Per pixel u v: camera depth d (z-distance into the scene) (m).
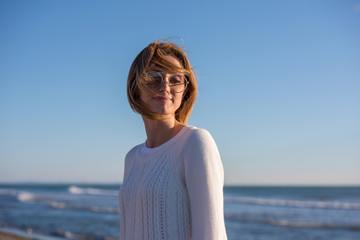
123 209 1.75
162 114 1.65
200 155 1.44
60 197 47.22
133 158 1.85
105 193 63.81
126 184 1.75
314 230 18.11
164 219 1.49
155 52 1.67
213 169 1.42
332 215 25.27
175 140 1.60
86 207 30.38
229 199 42.81
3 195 50.69
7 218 21.55
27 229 16.45
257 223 20.44
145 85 1.63
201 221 1.36
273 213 26.17
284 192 68.06
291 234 16.88
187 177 1.46
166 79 1.64
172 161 1.55
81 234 15.40
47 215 23.66
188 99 1.84
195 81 1.80
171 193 1.50
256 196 51.50
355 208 30.69
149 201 1.54
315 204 35.00
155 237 1.50
